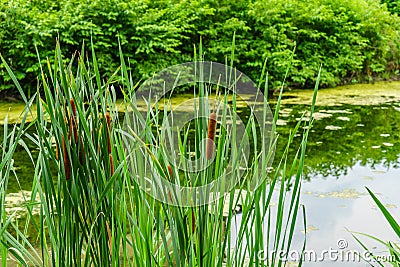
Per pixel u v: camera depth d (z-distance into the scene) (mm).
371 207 2203
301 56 6773
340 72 7375
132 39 5555
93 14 5305
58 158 696
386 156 3107
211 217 741
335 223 2018
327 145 3391
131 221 753
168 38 5652
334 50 6996
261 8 6188
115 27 5367
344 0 7402
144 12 5816
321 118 4398
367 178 2635
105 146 715
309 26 6867
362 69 7656
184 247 738
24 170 2768
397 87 6902
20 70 5312
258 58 6230
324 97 5820
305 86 6820
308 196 2328
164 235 727
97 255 736
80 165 699
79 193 704
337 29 6938
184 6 6012
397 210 2170
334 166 2869
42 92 5371
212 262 746
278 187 2430
